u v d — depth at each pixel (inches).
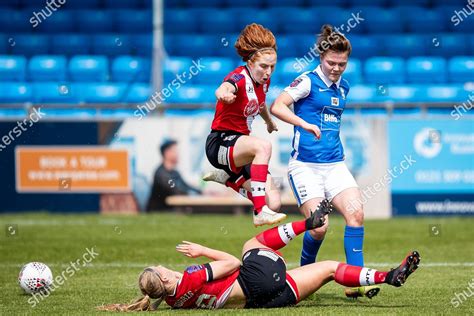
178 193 1744.6
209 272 777.6
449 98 2236.7
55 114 2106.3
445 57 2444.6
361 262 853.8
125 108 1957.4
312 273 796.6
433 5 2598.4
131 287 967.6
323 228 868.0
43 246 1333.7
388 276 770.2
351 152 1713.8
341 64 864.9
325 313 756.0
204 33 2495.1
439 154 1715.1
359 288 858.8
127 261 1186.6
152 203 1744.6
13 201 1749.5
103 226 1576.0
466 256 1214.9
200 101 2188.7
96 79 2319.1
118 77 2311.8
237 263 786.8
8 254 1256.8
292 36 2416.3
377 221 1662.2
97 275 1063.6
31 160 1745.8
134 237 1430.9
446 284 967.6
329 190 873.5
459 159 1716.3
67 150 1742.1
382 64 2338.8
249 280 777.6
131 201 1747.0
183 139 1736.0
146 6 2576.3
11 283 1010.1
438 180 1716.3
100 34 2476.6
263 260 781.3
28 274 915.4
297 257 1229.1
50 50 2432.3
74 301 874.1
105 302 866.1
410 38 2450.8
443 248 1301.7
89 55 2418.8
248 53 842.8
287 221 1622.8
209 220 1675.7
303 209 873.5
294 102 887.7
